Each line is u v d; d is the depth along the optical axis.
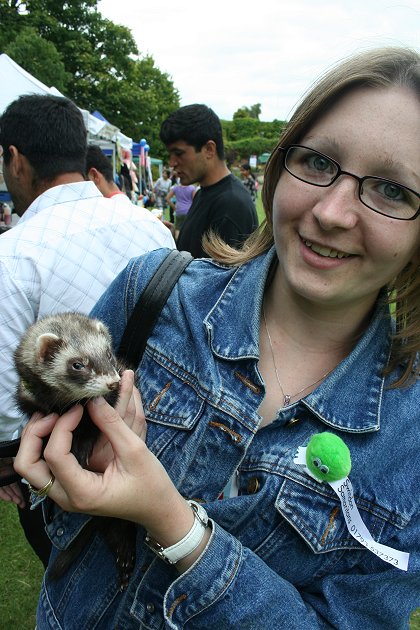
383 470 0.38
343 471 0.37
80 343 0.53
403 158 0.34
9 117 0.81
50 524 0.46
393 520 0.38
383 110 0.34
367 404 0.39
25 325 0.69
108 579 0.43
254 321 0.43
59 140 0.80
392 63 0.35
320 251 0.37
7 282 0.67
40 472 0.37
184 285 0.47
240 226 1.25
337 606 0.37
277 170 0.43
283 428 0.40
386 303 0.41
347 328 0.42
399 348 0.40
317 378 0.42
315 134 0.37
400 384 0.40
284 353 0.43
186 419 0.41
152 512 0.35
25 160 0.81
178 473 0.41
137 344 0.46
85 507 0.33
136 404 0.43
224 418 0.40
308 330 0.43
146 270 0.49
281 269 0.44
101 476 0.34
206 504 0.39
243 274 0.46
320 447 0.37
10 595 0.99
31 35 8.57
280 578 0.38
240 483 0.41
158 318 0.46
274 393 0.42
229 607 0.36
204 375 0.42
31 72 8.40
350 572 0.39
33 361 0.55
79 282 0.71
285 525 0.39
